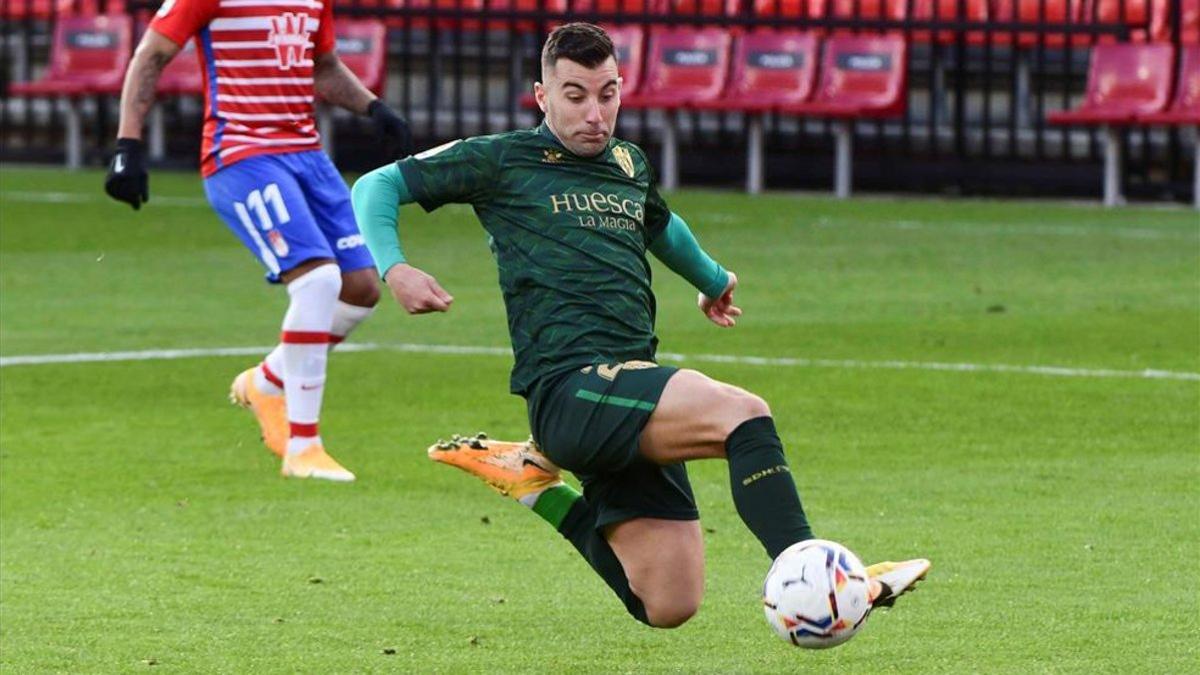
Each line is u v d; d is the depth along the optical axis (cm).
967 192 6519
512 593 1911
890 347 3456
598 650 1714
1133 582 1930
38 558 2041
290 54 2556
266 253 2539
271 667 1652
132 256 4719
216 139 2566
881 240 5100
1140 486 2381
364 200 1611
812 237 5159
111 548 2088
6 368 3228
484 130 6719
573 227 1609
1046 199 6444
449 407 2928
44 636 1744
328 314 2508
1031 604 1848
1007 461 2533
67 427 2767
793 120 6688
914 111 6706
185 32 2530
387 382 3134
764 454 1466
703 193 6425
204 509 2283
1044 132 6631
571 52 1606
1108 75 6047
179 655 1688
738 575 1986
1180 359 3338
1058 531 2147
